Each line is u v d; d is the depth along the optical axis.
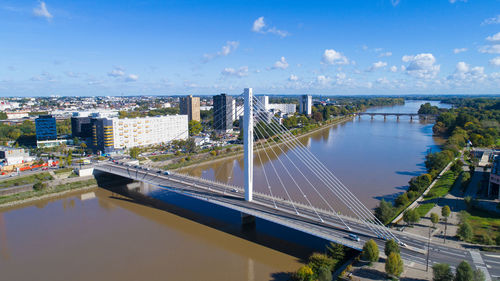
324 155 197.88
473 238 83.56
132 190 144.25
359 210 106.69
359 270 70.19
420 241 81.62
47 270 77.31
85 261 81.19
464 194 117.75
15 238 94.75
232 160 195.38
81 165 161.12
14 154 170.62
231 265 78.88
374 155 196.38
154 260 81.31
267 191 128.38
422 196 118.94
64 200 130.62
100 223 105.38
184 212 115.00
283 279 72.38
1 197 124.50
